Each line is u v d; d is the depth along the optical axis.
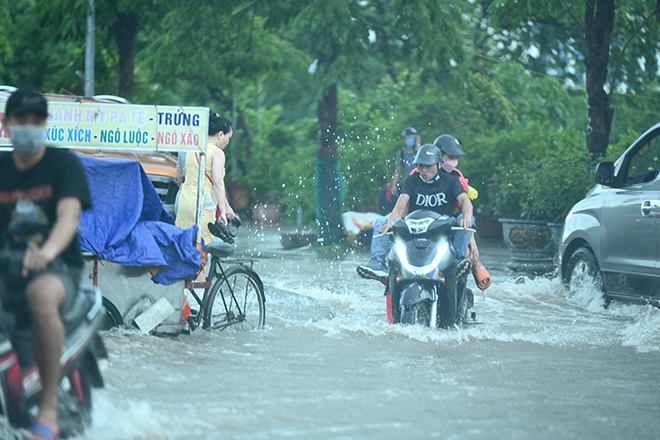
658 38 35.28
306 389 9.58
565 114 46.66
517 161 39.03
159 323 12.31
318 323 14.64
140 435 7.34
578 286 18.66
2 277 6.84
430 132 46.69
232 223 15.05
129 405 8.35
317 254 32.97
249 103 80.56
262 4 33.34
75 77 37.62
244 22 34.09
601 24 26.06
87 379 7.50
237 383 9.75
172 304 12.45
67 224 6.70
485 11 49.00
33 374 7.04
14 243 6.93
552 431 8.09
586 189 26.00
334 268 26.94
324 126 36.03
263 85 78.31
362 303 18.36
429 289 13.84
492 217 39.16
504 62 46.78
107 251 11.72
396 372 10.80
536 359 12.05
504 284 21.30
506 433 7.95
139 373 9.75
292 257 31.48
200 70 38.47
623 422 8.55
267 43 43.38
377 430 7.88
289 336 13.38
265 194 67.88
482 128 46.66
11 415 6.99
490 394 9.62
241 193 66.94
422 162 14.60
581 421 8.53
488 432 7.95
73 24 33.91
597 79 26.19
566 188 26.11
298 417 8.27
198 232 12.68
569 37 45.25
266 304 17.39
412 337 13.42
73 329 7.02
